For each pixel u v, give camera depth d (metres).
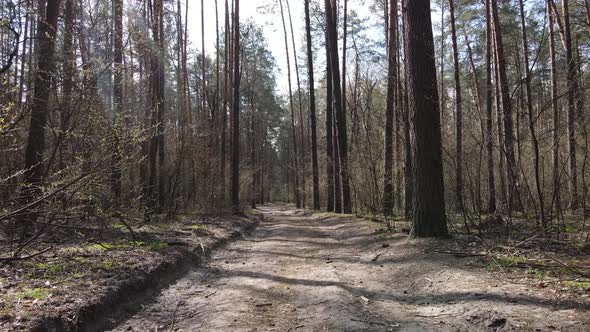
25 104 4.66
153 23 13.05
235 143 19.92
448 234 8.32
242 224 15.31
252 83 38.00
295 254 9.10
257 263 8.05
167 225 11.22
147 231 9.68
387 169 13.80
